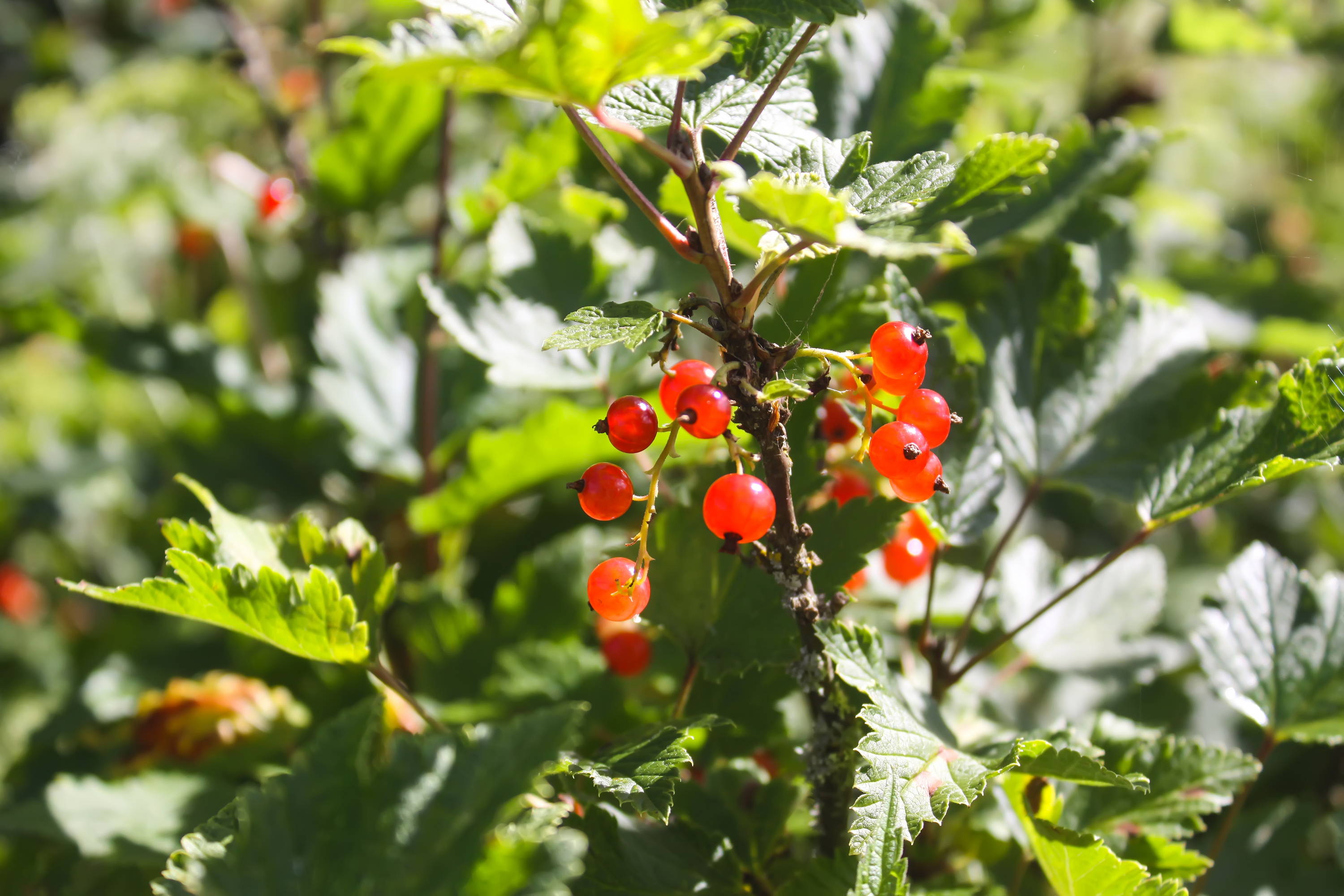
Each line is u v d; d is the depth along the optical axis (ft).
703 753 1.27
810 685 1.09
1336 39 2.13
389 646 1.61
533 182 1.53
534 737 1.12
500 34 0.98
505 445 1.42
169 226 2.82
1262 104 2.73
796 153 1.06
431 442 1.71
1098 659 1.37
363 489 1.89
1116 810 1.18
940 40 1.48
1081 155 1.48
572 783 1.17
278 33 2.41
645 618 1.20
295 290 2.30
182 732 1.37
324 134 2.17
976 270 1.52
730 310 1.02
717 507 1.01
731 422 1.06
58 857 1.40
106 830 1.30
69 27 3.38
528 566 1.48
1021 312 1.34
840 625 1.09
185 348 1.94
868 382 1.07
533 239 1.42
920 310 1.26
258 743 1.38
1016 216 1.45
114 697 1.59
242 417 1.90
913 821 1.04
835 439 1.22
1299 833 1.34
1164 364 1.32
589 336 0.99
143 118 2.85
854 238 0.95
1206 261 2.14
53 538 2.92
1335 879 1.33
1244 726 1.45
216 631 1.74
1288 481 1.98
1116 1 2.21
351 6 2.43
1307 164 2.55
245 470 1.90
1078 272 1.33
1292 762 1.44
